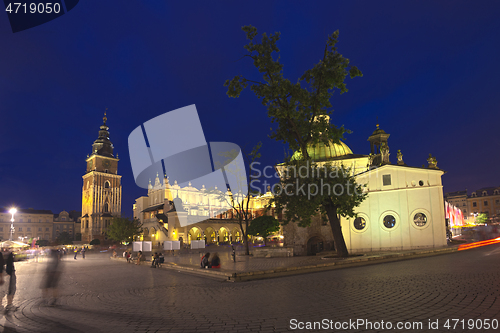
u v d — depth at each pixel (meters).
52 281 11.33
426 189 31.83
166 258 36.09
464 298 8.59
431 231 31.05
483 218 109.62
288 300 9.84
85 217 113.81
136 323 7.84
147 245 49.12
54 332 7.32
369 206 34.09
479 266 15.18
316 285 12.59
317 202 22.33
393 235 32.59
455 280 11.52
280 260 26.23
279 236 76.44
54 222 141.50
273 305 9.22
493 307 7.49
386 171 33.94
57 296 11.73
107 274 22.06
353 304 8.77
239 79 24.30
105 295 12.68
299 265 19.09
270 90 23.02
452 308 7.67
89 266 30.66
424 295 9.32
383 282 12.23
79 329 7.50
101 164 119.00
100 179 116.56
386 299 9.15
